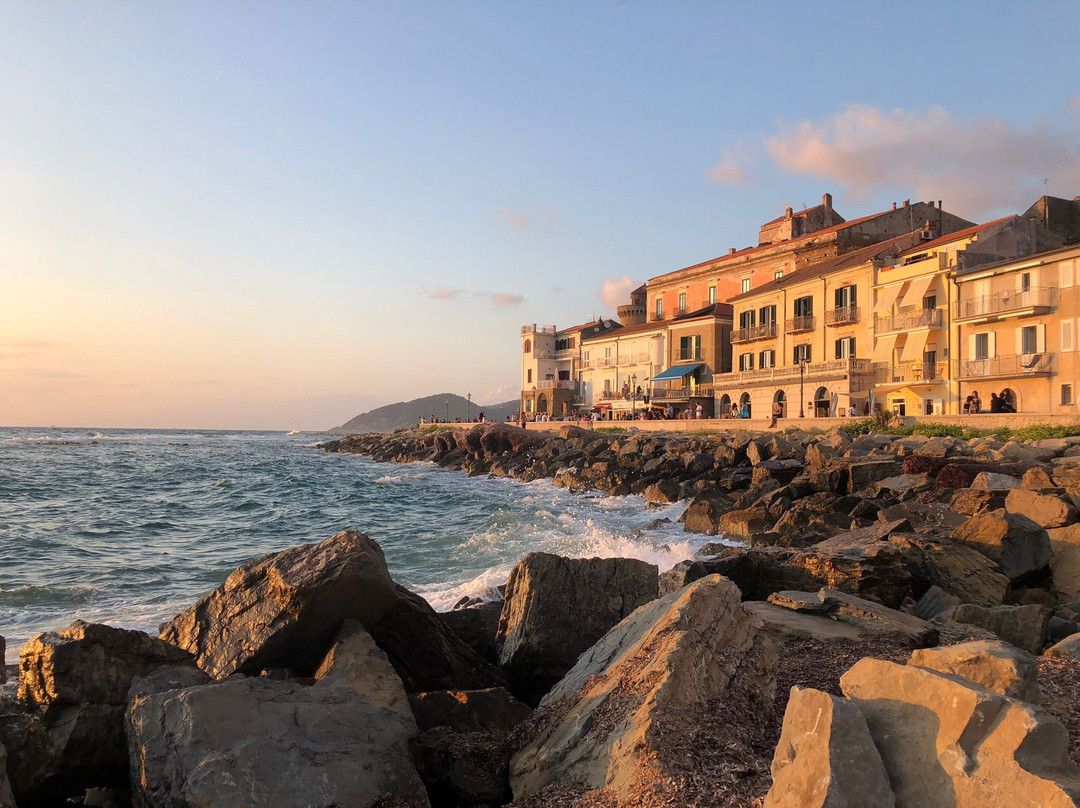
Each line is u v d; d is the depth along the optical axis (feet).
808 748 12.76
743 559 37.40
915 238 175.63
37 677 20.99
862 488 76.02
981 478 61.52
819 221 230.27
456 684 28.53
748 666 20.80
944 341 152.76
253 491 132.87
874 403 162.30
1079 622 31.99
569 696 22.09
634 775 15.98
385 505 112.16
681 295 255.50
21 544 72.69
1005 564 40.37
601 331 303.27
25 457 217.36
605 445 152.66
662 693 17.95
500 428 193.47
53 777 19.80
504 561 60.54
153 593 51.90
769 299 201.36
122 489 134.31
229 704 19.21
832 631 28.17
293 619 25.59
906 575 35.42
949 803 11.81
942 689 12.77
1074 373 128.06
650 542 66.54
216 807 16.19
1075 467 64.08
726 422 166.50
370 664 24.29
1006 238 148.97
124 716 20.01
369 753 18.86
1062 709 19.61
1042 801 10.79
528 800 17.46
